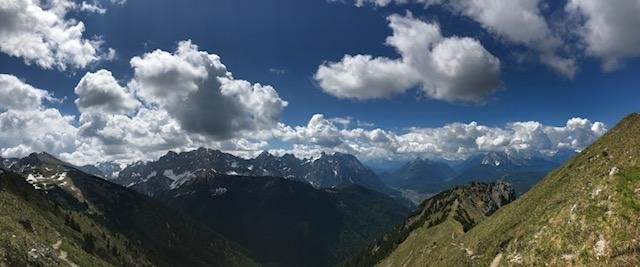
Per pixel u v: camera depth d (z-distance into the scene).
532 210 134.75
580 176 120.19
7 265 117.62
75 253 184.38
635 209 80.56
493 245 135.88
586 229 85.50
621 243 77.44
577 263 81.62
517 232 124.94
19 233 146.00
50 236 188.50
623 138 121.38
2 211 175.12
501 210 171.25
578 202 93.25
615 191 86.38
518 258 99.31
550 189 139.88
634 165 90.69
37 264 132.12
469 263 144.50
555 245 89.81
